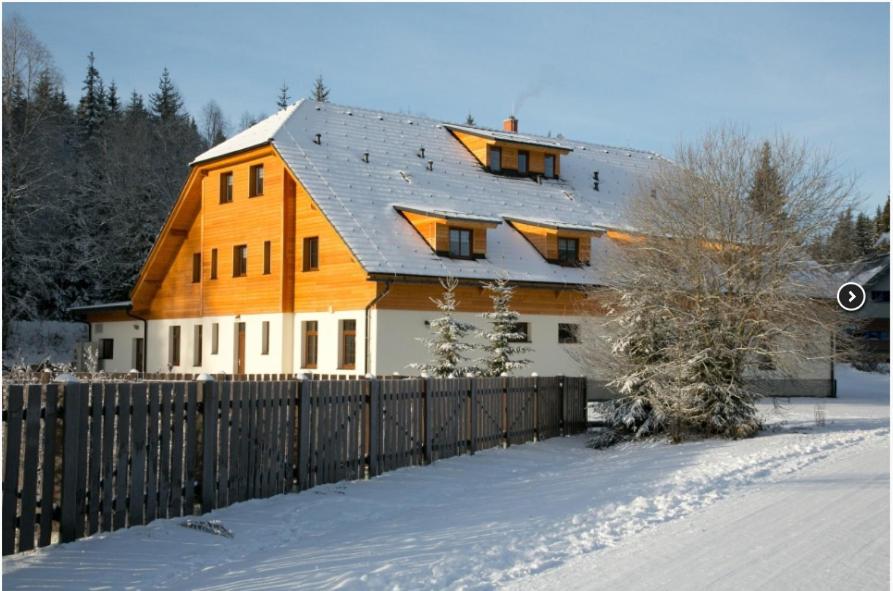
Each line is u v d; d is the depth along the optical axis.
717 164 20.14
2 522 7.52
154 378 19.39
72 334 51.06
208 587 6.93
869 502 10.68
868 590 6.83
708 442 18.16
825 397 35.97
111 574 7.25
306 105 35.53
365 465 13.06
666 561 7.73
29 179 46.75
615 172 42.34
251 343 32.84
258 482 10.77
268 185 32.47
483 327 29.38
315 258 30.86
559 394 20.52
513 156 37.50
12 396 7.61
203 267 35.53
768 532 8.95
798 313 19.22
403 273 27.20
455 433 15.88
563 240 32.94
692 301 19.47
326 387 12.11
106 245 55.16
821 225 20.27
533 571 7.38
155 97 81.75
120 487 8.72
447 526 9.30
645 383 19.14
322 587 6.88
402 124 37.44
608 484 12.34
